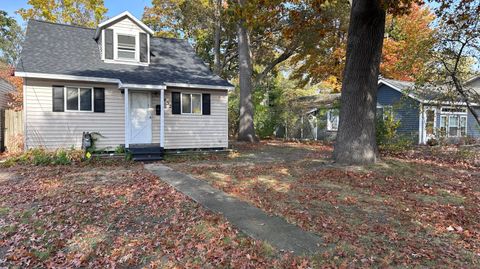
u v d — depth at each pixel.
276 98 27.66
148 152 11.69
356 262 3.56
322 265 3.47
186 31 25.67
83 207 5.55
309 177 8.20
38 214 5.19
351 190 6.91
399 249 3.92
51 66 11.44
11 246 4.06
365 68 9.44
